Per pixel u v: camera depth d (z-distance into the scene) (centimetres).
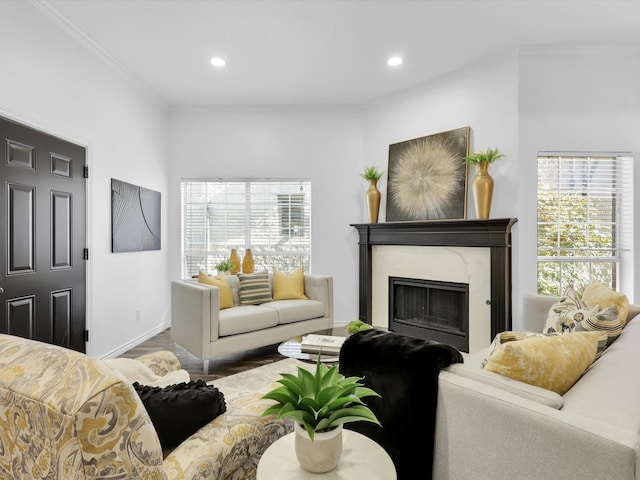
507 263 337
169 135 479
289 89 429
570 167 355
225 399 143
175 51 339
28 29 255
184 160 480
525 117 344
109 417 72
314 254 480
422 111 415
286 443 115
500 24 301
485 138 362
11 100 242
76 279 308
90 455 72
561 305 227
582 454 90
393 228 424
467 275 366
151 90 428
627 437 88
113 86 361
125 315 379
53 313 282
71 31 296
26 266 256
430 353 126
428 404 122
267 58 355
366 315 453
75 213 308
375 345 138
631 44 334
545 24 301
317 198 480
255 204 487
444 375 124
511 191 345
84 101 316
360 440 117
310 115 480
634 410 101
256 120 481
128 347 384
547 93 345
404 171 427
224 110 480
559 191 355
